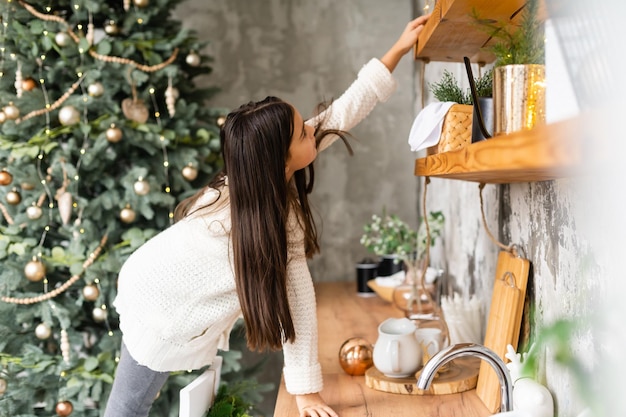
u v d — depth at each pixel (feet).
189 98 9.20
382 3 11.28
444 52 4.75
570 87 2.01
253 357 11.16
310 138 4.92
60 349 8.38
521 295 4.16
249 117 4.53
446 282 8.35
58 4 8.34
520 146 2.03
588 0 1.85
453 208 7.75
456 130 4.05
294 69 11.34
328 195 11.41
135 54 8.52
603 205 2.89
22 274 7.72
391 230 7.98
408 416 4.09
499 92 2.83
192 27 11.31
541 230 4.01
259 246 4.46
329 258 11.41
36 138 7.84
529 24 2.85
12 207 8.21
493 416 3.06
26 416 7.50
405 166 11.37
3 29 7.95
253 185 4.49
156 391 5.59
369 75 5.46
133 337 5.20
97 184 8.77
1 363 7.60
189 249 5.06
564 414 3.51
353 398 4.53
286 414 4.42
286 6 11.30
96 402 8.64
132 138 8.22
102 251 8.23
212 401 4.62
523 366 3.87
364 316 7.63
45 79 8.26
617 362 1.99
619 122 1.47
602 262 2.92
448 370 4.78
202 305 5.08
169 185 8.75
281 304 4.48
